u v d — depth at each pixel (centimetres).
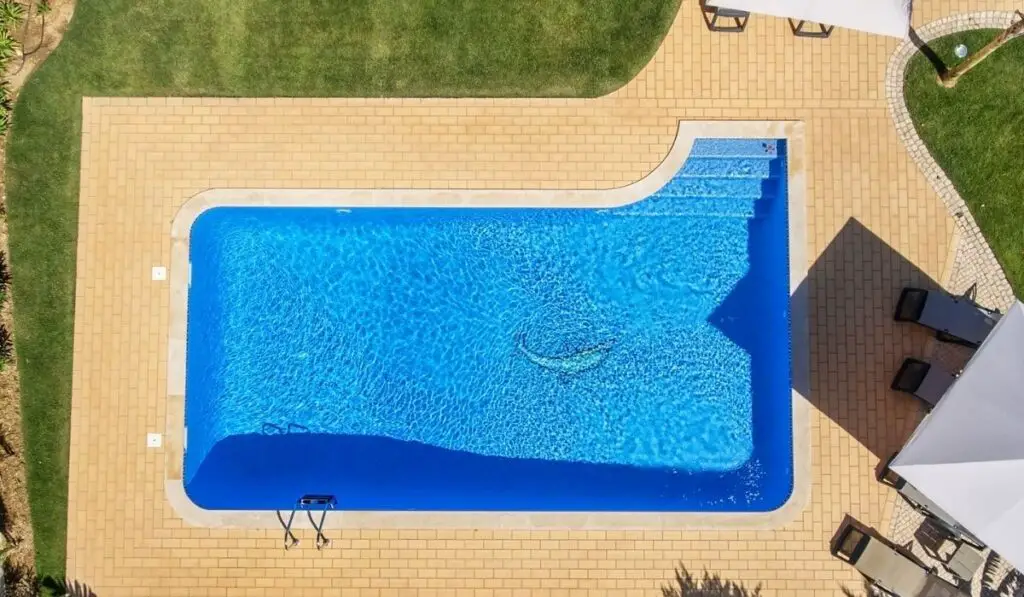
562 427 1008
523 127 979
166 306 972
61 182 977
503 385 1009
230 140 977
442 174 977
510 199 976
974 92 980
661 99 984
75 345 969
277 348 1009
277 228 1008
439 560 951
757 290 1009
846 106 981
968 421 812
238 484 996
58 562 953
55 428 964
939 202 975
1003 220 973
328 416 1010
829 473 955
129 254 974
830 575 947
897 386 948
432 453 1006
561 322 1009
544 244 1011
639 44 984
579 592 947
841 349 964
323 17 984
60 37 984
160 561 953
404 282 1015
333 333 1011
